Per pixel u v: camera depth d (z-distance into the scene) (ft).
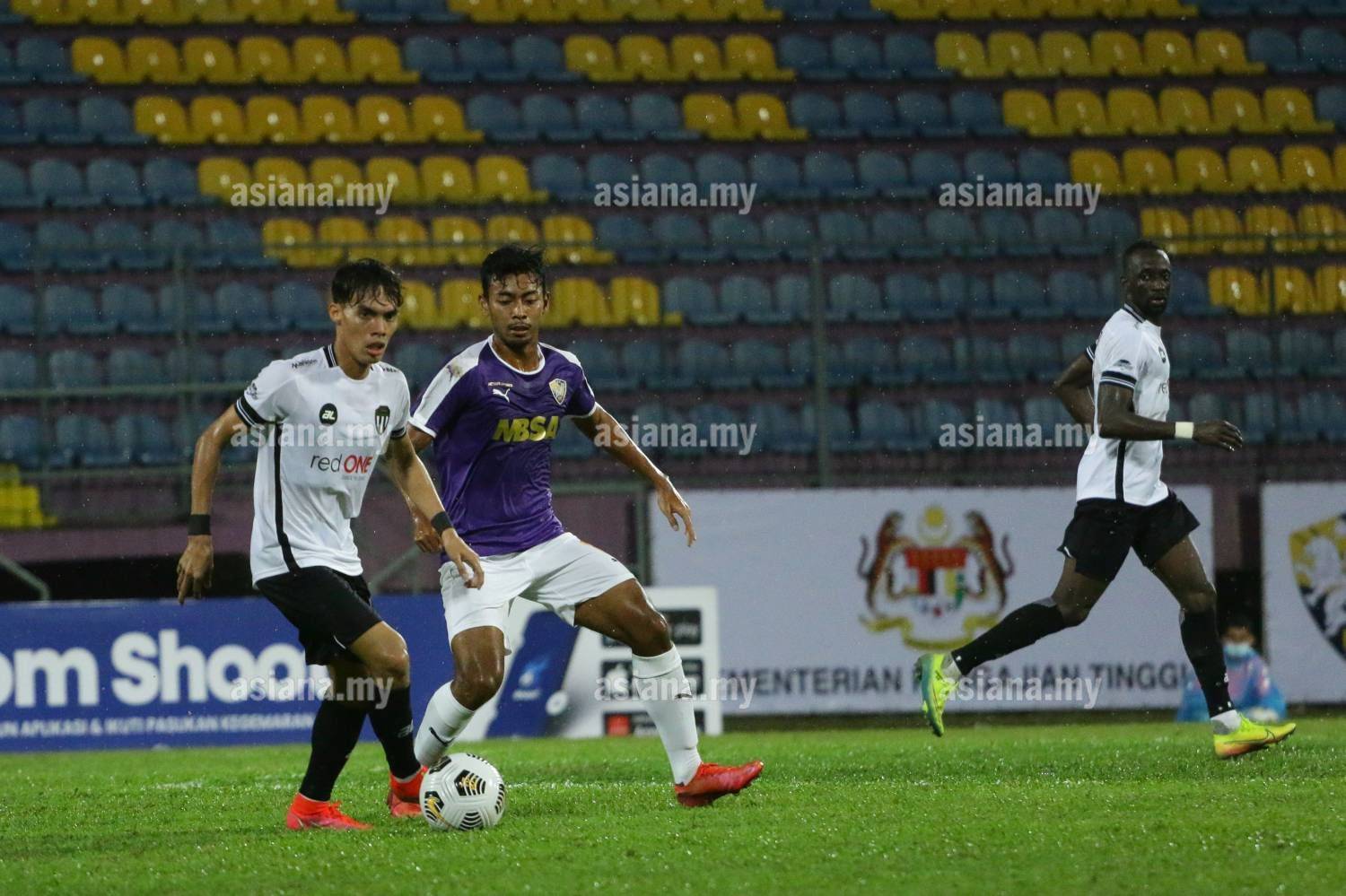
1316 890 50.88
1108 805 70.74
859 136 214.07
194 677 134.62
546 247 150.30
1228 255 186.50
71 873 59.77
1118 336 91.45
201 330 175.63
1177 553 92.94
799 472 163.94
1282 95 223.10
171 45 213.87
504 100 216.13
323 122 210.38
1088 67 223.71
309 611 67.92
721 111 217.15
